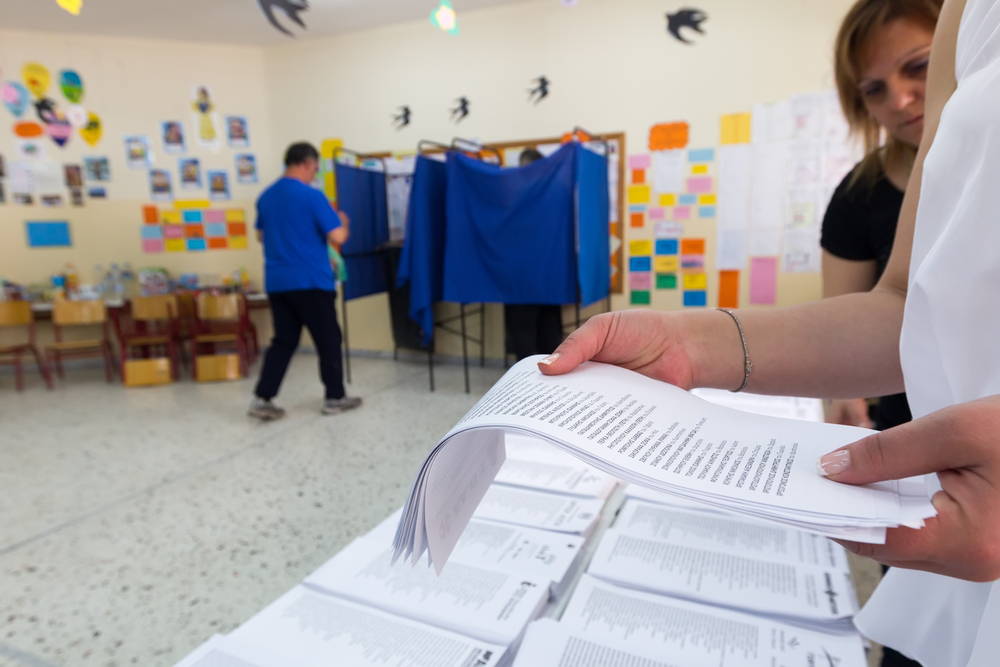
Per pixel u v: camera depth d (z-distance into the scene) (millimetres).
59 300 4160
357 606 649
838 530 282
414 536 372
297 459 2447
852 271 1043
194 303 4258
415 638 589
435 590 671
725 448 363
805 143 3443
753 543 744
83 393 3828
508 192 3127
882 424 909
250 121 4699
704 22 3545
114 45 4418
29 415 3301
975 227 323
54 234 4484
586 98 3865
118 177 4566
